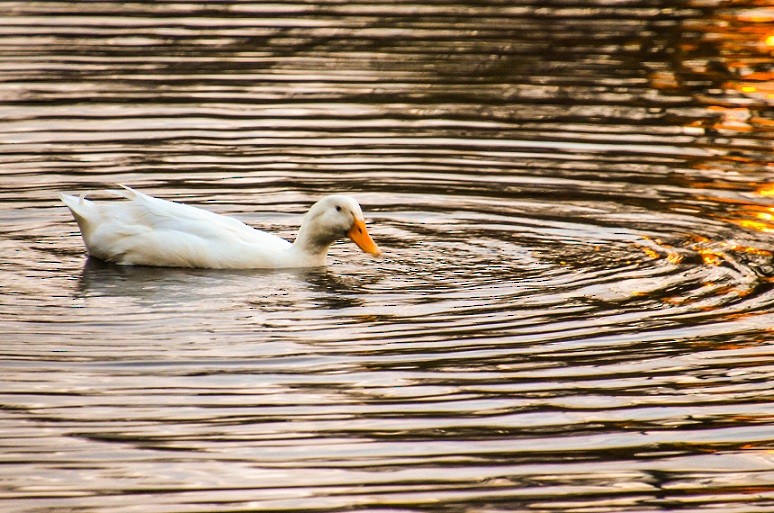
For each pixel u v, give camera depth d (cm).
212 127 1883
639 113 1989
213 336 1133
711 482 899
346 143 1828
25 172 1658
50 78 2097
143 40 2347
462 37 2398
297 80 2130
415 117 1958
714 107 2012
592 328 1169
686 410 1002
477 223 1522
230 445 930
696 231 1498
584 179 1692
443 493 873
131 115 1927
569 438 955
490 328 1166
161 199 1495
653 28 2473
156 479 882
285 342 1122
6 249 1387
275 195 1611
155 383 1028
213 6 2641
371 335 1144
